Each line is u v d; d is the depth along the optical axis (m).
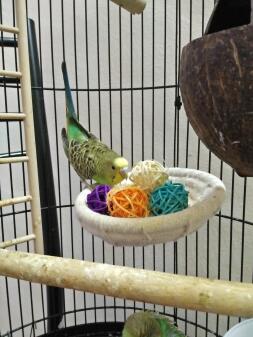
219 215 1.12
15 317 1.78
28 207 1.42
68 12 1.53
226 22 0.46
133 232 0.57
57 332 1.18
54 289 1.26
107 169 0.80
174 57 1.23
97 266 0.40
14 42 0.97
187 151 1.17
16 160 0.71
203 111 0.41
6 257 0.43
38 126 1.11
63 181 1.65
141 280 0.37
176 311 1.27
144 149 1.39
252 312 0.34
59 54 1.59
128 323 0.91
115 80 1.44
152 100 1.29
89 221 0.63
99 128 1.43
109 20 1.30
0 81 1.01
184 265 1.35
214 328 1.29
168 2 1.21
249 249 1.14
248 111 0.37
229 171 1.15
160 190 0.68
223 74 0.37
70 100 0.92
